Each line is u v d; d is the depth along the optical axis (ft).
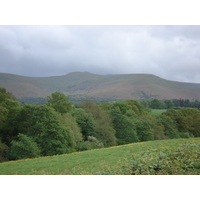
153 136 190.60
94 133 161.58
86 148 129.39
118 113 190.80
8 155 99.35
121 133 179.63
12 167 54.34
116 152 71.26
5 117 125.59
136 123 191.31
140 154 30.83
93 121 166.09
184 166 30.04
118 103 246.68
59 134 110.93
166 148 34.14
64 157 67.97
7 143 123.03
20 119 121.80
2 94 165.99
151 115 240.32
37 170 49.49
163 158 30.40
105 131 164.86
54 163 57.52
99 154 69.82
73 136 132.05
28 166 54.65
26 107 119.03
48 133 110.52
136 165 28.66
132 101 288.51
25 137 98.27
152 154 31.07
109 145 160.86
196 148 33.09
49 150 107.04
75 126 144.97
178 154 32.24
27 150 95.30
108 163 49.60
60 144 108.99
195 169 29.68
